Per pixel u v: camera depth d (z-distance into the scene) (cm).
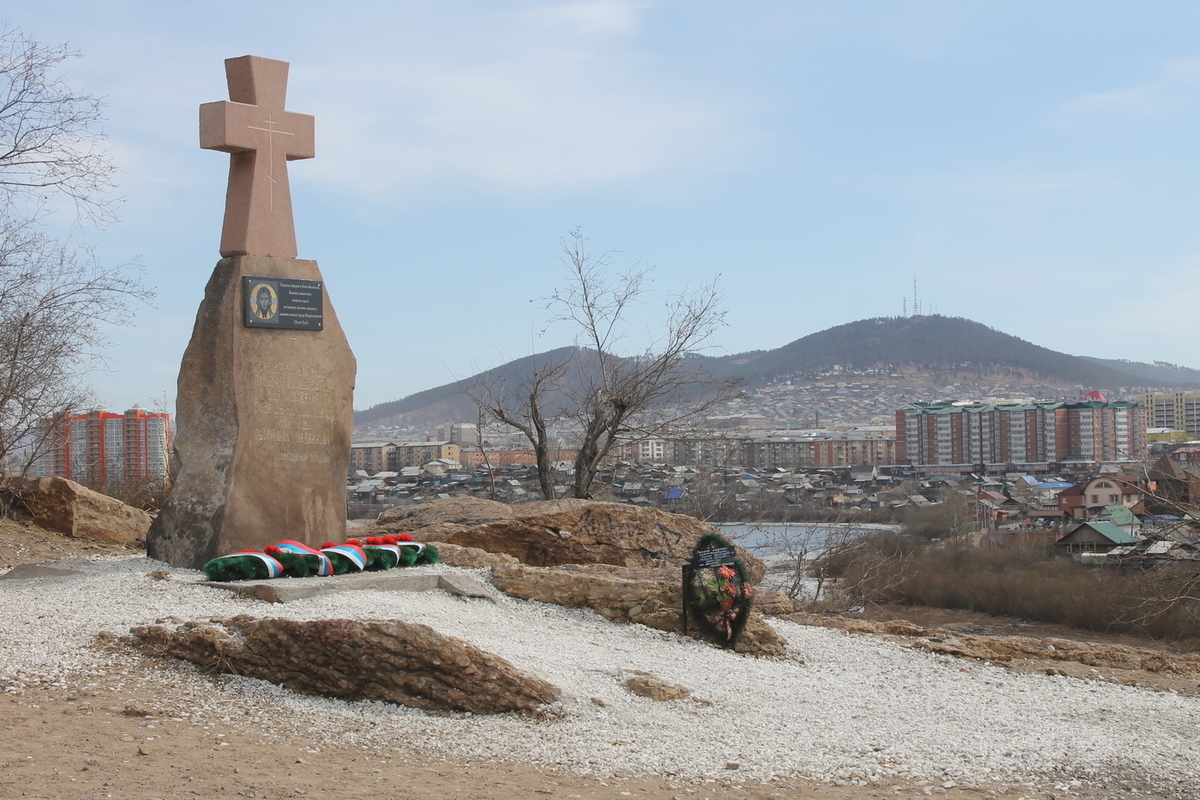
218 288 1162
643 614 1062
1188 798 664
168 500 1151
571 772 648
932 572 3784
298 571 1021
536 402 2064
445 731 712
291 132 1215
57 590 973
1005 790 668
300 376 1182
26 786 525
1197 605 2652
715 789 637
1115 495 5353
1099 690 989
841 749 744
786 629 1137
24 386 1784
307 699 755
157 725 666
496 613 1011
